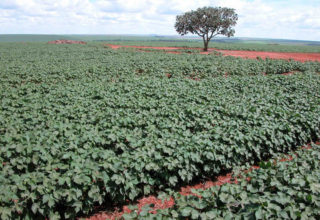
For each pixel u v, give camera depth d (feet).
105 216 20.51
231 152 25.57
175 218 16.12
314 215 16.16
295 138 30.66
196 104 39.27
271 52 173.27
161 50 158.92
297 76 64.85
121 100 40.70
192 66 80.33
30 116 32.71
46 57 112.27
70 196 18.60
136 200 22.17
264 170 20.89
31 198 17.92
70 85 53.93
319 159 24.22
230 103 40.55
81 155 22.41
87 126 30.12
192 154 23.17
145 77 63.36
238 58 111.04
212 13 160.15
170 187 23.50
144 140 25.67
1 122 30.76
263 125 29.91
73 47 179.22
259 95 45.06
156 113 34.96
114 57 111.65
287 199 16.67
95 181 19.95
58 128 28.60
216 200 17.30
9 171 20.31
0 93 44.75
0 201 17.04
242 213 15.84
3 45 204.13
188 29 166.91
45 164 21.62
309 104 39.75
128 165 21.45
